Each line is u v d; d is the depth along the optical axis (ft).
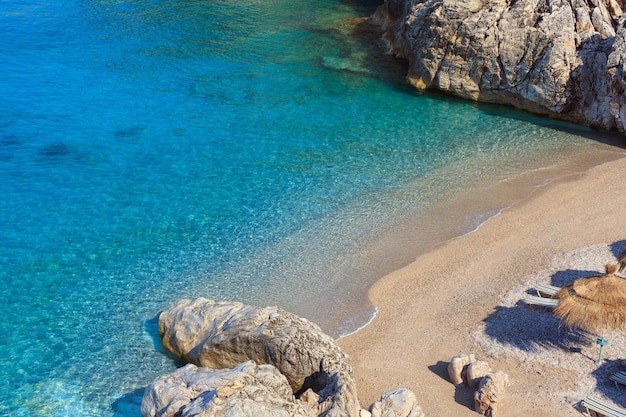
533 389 59.77
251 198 96.53
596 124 119.14
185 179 101.71
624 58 111.86
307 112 125.29
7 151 108.27
